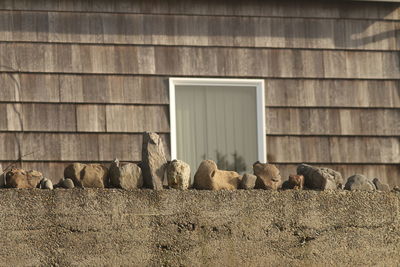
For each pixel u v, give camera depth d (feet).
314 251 27.12
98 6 43.93
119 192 25.76
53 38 43.19
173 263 25.95
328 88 45.96
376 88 46.50
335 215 27.43
